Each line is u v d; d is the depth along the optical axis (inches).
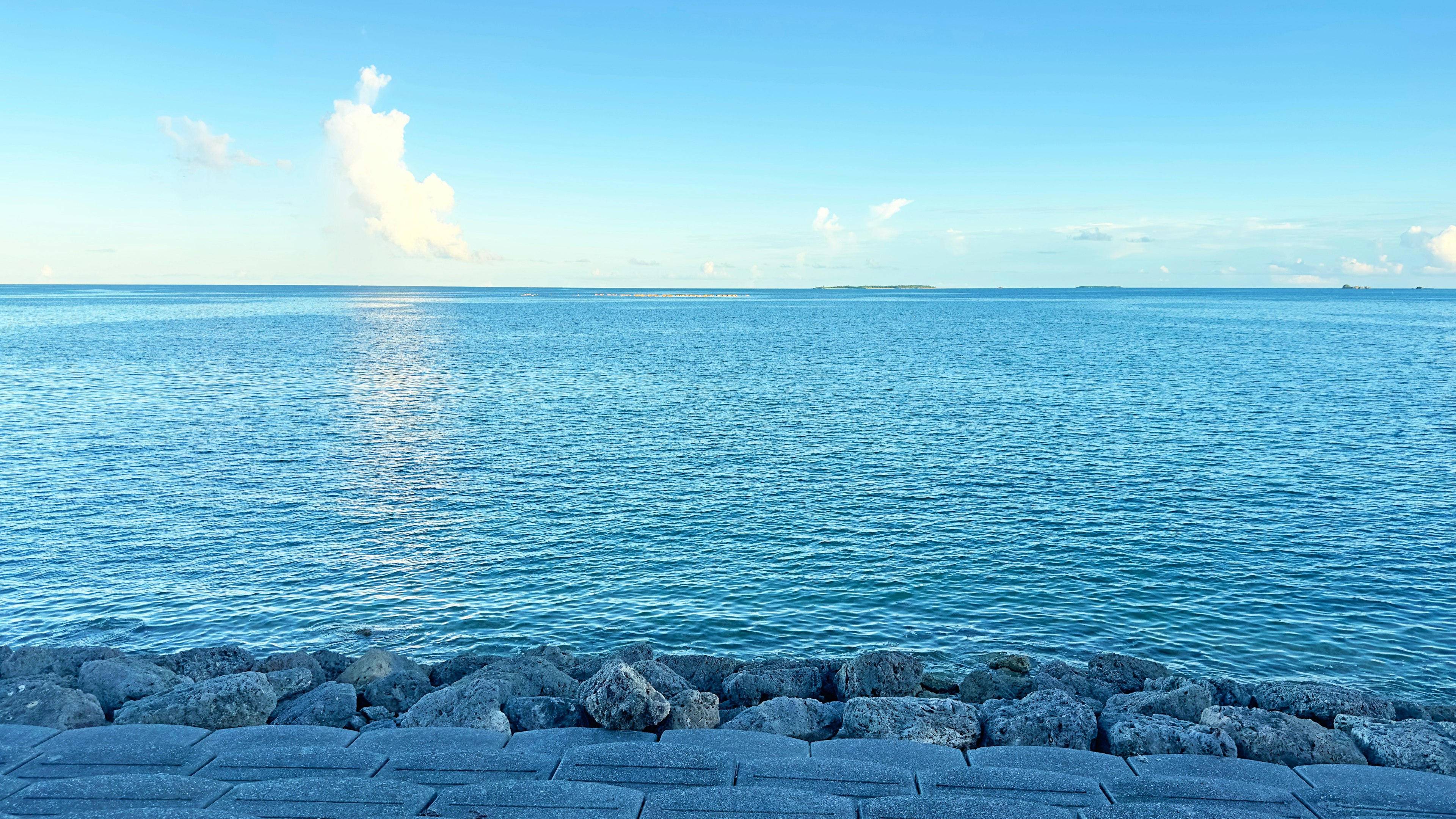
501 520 1108.5
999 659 706.8
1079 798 308.2
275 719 471.5
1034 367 2906.0
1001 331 4997.5
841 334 4758.9
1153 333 4815.5
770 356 3351.4
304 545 1010.7
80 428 1700.3
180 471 1352.1
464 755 335.6
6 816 281.9
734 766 329.4
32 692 432.1
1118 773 339.6
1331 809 298.4
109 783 304.5
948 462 1421.0
